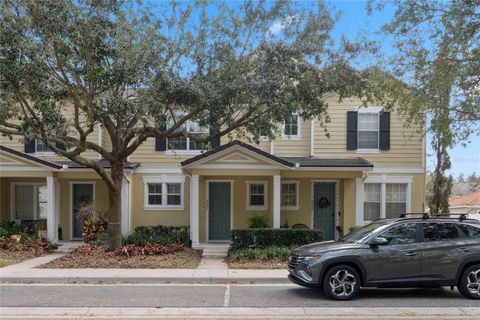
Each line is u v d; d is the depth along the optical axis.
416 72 11.65
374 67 12.62
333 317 7.96
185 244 16.78
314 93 12.30
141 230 17.66
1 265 13.02
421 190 18.56
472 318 7.89
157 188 18.97
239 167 16.22
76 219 19.08
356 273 9.20
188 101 12.06
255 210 18.50
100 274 11.74
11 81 10.69
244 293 9.98
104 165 17.52
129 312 8.33
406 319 7.82
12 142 18.94
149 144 18.94
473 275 9.34
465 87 11.11
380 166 18.55
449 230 9.56
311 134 18.53
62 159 18.67
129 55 11.84
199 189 18.31
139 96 12.62
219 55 12.75
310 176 16.98
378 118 18.66
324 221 18.66
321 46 12.37
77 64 11.73
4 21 10.55
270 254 13.95
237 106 13.21
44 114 11.27
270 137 13.48
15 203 19.45
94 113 11.84
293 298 9.45
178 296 9.66
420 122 13.87
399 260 9.19
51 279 11.38
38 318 7.93
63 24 10.67
